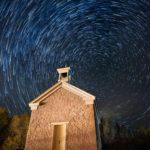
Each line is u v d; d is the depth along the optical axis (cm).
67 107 773
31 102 824
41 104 822
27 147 671
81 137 647
